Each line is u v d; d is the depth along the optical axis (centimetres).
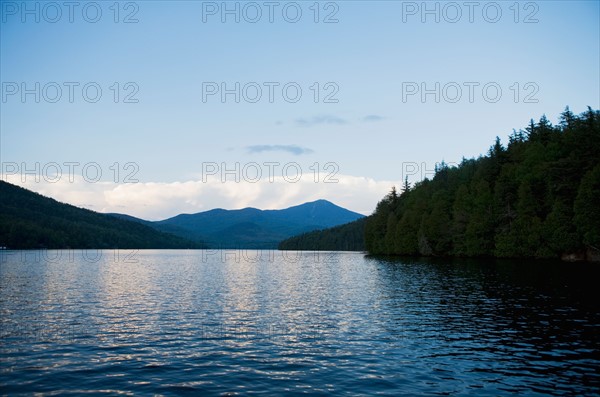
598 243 7350
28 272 7800
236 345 2348
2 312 3406
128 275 7288
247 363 2016
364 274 6844
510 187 9462
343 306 3638
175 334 2623
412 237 12544
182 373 1872
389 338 2464
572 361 1984
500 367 1912
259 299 4153
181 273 7869
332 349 2248
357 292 4556
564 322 2772
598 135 8238
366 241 15738
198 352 2208
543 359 2020
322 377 1809
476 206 10300
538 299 3666
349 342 2389
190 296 4425
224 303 3903
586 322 2766
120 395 1617
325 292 4659
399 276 6212
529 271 6225
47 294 4556
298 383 1741
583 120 9319
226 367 1953
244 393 1633
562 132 10206
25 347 2303
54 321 3031
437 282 5209
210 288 5197
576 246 7881
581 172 8044
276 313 3347
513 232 8869
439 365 1952
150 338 2517
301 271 8212
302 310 3478
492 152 10869
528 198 8769
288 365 1978
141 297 4331
